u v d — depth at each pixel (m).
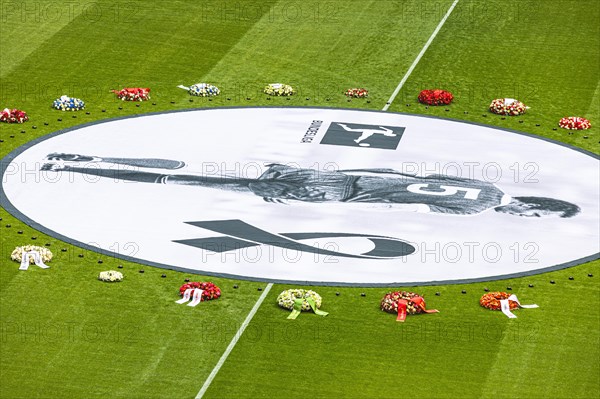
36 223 122.88
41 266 114.44
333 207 127.81
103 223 123.31
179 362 100.81
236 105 151.00
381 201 129.38
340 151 140.25
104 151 138.62
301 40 167.50
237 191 130.38
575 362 102.38
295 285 113.19
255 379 98.94
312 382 98.75
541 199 131.38
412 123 147.75
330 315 108.19
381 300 110.69
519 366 101.56
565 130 147.50
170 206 126.94
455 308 110.12
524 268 117.56
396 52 165.25
